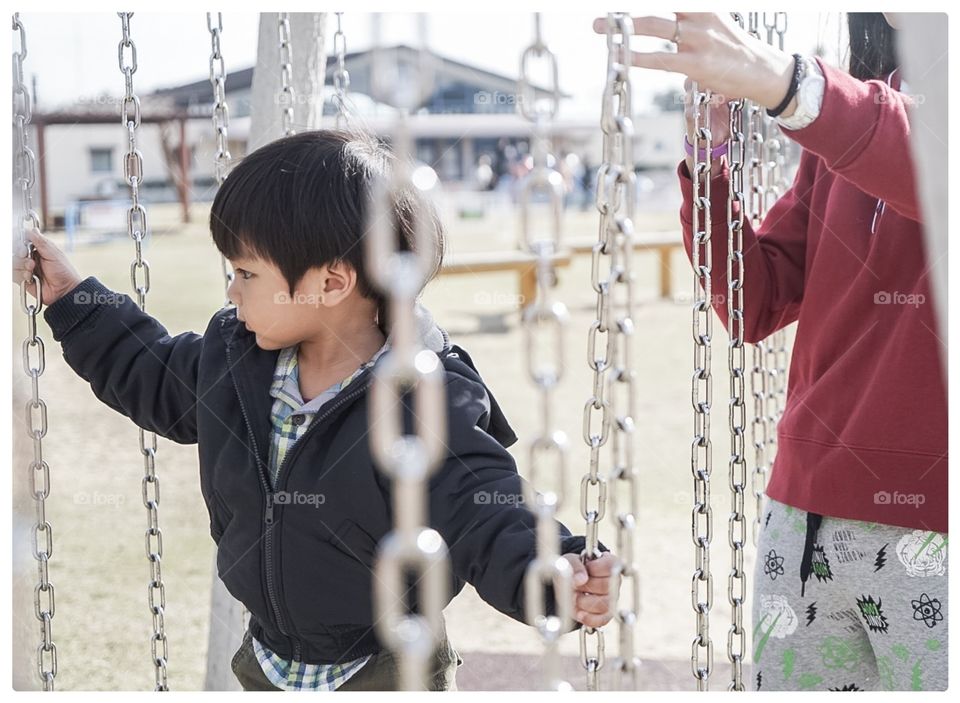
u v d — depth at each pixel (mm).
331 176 1782
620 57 1123
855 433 1780
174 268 10906
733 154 1922
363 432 1773
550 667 977
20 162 2025
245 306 1838
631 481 1097
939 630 1722
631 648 1079
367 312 1871
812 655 1871
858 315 1817
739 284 1864
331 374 1868
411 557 801
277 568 1828
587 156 18453
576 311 8953
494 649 3293
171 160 18703
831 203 1903
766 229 2141
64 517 4320
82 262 11414
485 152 25812
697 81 1469
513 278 11445
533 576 1000
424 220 837
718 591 3701
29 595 2441
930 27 1162
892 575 1758
